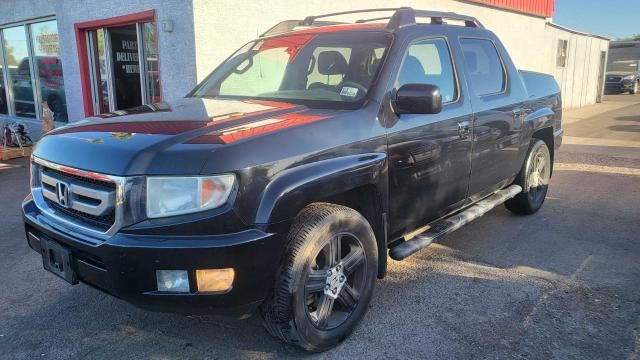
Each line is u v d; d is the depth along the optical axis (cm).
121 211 258
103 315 362
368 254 328
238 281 260
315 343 300
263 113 320
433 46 408
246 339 328
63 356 312
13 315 363
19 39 1159
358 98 342
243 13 777
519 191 536
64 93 1057
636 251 471
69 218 291
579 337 324
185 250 250
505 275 419
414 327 338
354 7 966
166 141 269
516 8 1567
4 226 559
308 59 393
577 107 2083
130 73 899
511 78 510
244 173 260
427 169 376
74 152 285
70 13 942
